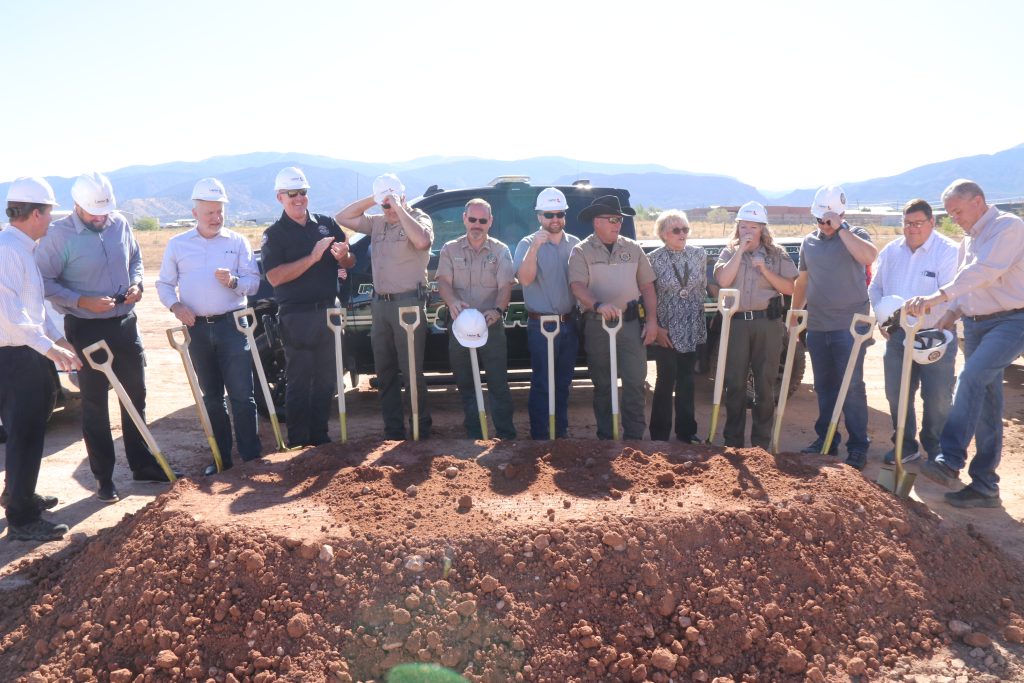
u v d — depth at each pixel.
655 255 5.83
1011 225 4.71
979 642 3.56
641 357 5.74
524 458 4.73
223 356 5.57
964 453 5.08
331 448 4.92
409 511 3.94
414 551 3.57
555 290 5.80
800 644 3.45
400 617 3.34
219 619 3.37
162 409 8.00
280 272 5.52
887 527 4.08
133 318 5.41
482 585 3.46
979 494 5.14
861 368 5.82
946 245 5.59
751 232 5.51
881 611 3.68
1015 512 5.09
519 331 7.04
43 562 4.32
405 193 5.47
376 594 3.42
